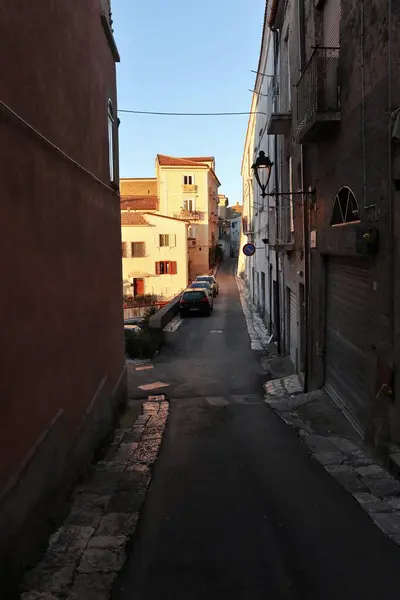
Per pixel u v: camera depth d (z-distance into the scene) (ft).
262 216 78.28
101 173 25.96
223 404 34.27
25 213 13.23
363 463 19.27
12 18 12.51
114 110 31.76
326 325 30.19
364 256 20.74
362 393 22.12
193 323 79.20
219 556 12.57
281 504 15.84
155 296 152.87
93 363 22.58
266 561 12.24
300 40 33.35
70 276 18.17
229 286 152.25
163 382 42.60
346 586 11.00
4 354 11.46
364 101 19.83
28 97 13.78
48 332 15.14
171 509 15.84
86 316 21.07
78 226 19.71
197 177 194.18
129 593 11.00
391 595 10.61
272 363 47.83
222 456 21.94
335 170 25.13
